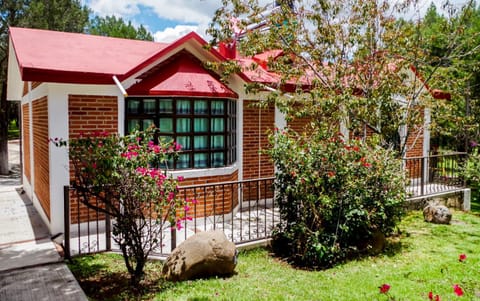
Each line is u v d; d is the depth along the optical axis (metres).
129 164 4.40
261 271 5.44
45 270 5.08
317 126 7.32
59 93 6.54
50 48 7.59
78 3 21.00
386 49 7.75
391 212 6.60
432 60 7.94
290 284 4.93
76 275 5.07
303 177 5.66
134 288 4.69
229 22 7.93
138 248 4.74
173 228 5.31
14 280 4.73
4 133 17.27
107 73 6.55
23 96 11.66
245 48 8.09
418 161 11.02
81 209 6.88
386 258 6.10
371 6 7.61
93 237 6.62
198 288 4.70
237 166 8.61
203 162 7.71
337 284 4.94
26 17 16.91
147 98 7.27
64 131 6.62
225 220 7.91
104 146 4.41
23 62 6.25
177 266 5.01
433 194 9.68
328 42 7.84
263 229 7.12
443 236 7.38
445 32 8.10
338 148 6.02
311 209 5.86
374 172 6.27
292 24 7.81
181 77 7.23
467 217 9.13
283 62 8.23
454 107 8.72
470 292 4.73
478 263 5.83
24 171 11.96
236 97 8.13
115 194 4.64
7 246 6.07
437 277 5.23
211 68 7.81
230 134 8.23
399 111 7.82
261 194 9.12
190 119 7.47
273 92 7.95
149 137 4.77
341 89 7.57
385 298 4.49
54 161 6.56
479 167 10.28
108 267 5.37
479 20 11.20
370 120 7.67
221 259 5.09
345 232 5.98
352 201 6.00
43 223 7.62
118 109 7.09
